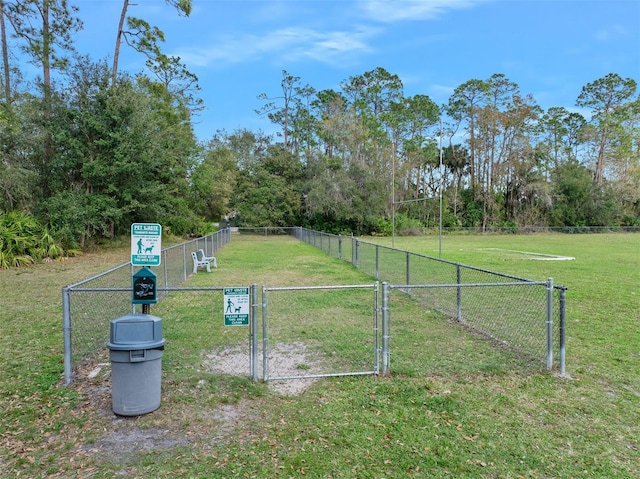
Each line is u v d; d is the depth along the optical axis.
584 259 17.86
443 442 3.39
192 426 3.66
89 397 4.26
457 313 7.26
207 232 30.89
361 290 9.91
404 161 46.88
